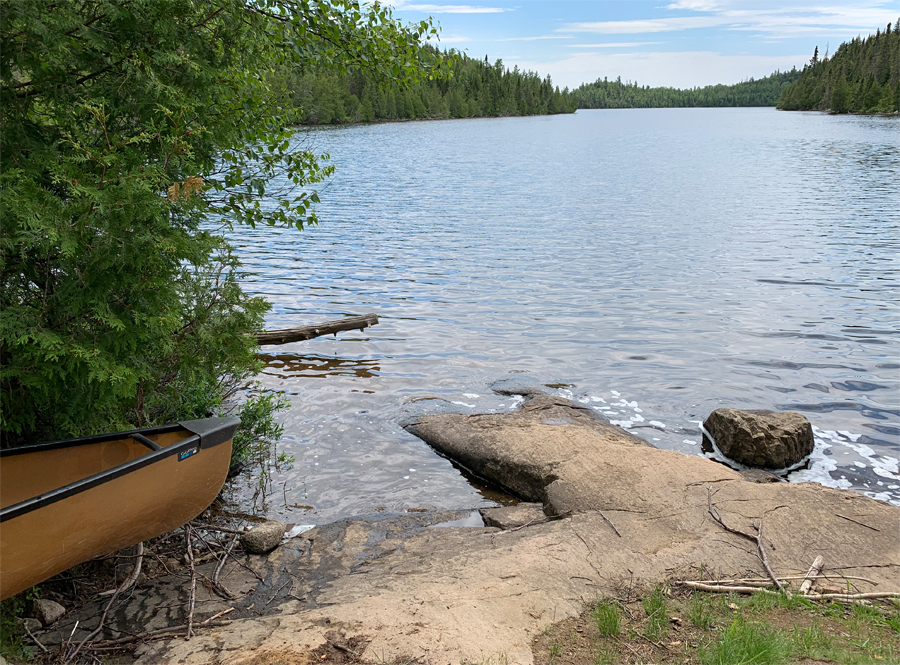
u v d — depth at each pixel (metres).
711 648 3.91
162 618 4.56
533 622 4.29
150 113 4.66
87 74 4.75
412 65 7.32
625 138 102.75
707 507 5.89
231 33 5.39
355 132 114.19
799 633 4.11
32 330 3.93
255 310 5.65
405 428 8.51
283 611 4.63
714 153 67.06
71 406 4.45
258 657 3.84
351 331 12.66
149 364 5.08
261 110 6.93
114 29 4.61
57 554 3.90
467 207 30.97
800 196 33.59
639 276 17.27
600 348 11.79
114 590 4.88
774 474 7.46
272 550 5.63
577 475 6.67
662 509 5.89
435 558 5.31
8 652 3.93
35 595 4.55
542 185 40.53
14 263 4.33
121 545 4.43
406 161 58.91
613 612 4.34
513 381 10.19
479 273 17.70
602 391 9.84
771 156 61.16
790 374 10.50
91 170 4.38
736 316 13.63
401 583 4.85
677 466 6.72
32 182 3.88
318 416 8.80
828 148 69.19
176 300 4.67
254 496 6.80
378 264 18.83
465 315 13.80
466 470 7.54
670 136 106.94
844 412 9.12
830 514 5.73
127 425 5.41
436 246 21.58
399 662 3.78
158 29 4.57
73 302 4.15
